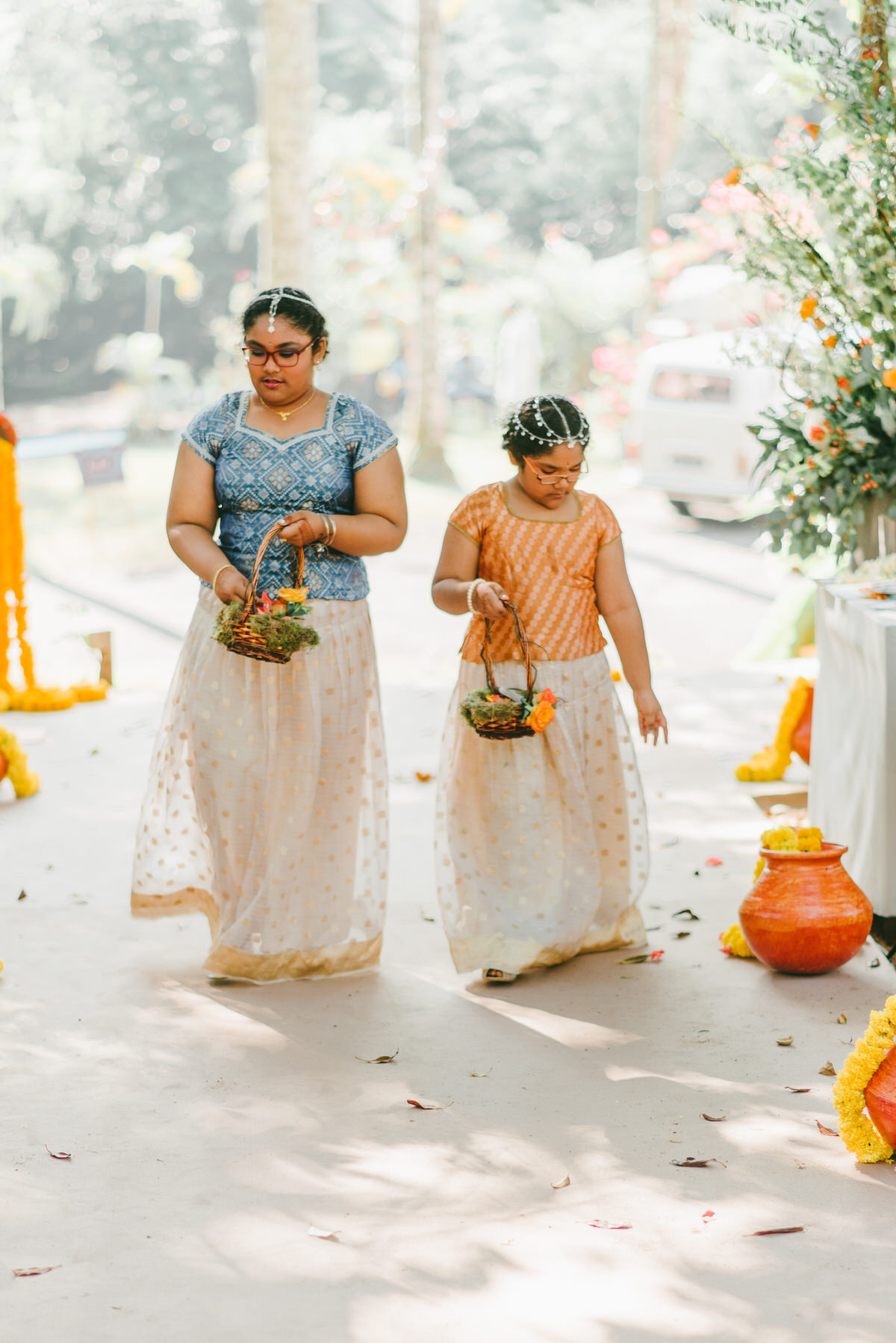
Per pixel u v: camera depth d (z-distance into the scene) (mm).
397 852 5430
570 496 4152
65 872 5195
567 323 24672
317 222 23156
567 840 4219
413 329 23062
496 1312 2539
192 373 32219
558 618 4141
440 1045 3738
